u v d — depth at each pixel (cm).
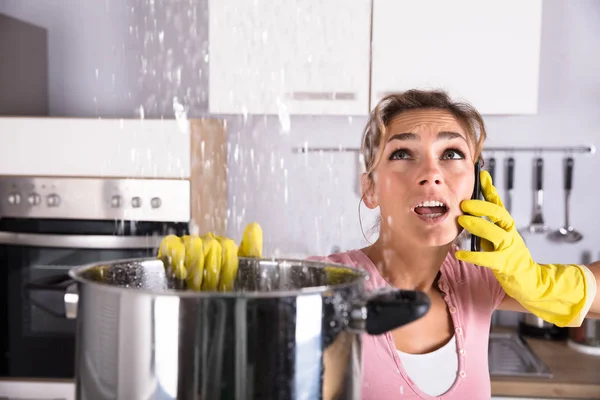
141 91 199
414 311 39
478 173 71
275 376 36
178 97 199
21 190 154
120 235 154
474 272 78
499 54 159
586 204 190
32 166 154
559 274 74
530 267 72
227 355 35
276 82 161
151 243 153
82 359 39
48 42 198
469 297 75
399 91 160
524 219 191
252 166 196
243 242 55
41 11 198
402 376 69
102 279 45
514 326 187
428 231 66
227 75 162
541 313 75
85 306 39
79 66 199
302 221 196
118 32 198
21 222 155
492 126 191
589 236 191
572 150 189
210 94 163
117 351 36
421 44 159
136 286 47
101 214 154
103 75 199
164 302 35
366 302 39
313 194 196
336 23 160
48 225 155
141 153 154
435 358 71
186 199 154
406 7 158
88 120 153
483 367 73
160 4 197
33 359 157
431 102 70
